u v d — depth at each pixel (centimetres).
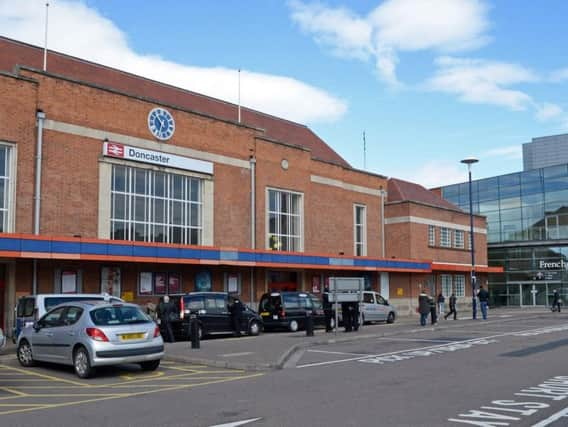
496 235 5719
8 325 2053
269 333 2520
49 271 2147
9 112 2086
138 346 1314
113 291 2320
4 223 2070
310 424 811
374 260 3541
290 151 3209
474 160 3466
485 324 2909
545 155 19050
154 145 2531
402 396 1016
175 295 2228
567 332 2381
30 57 2592
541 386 1109
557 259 5316
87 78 2736
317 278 3334
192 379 1266
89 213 2286
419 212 4203
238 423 821
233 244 2841
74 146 2262
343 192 3625
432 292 4262
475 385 1125
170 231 2591
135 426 822
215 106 3394
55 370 1409
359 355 1659
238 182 2900
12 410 947
